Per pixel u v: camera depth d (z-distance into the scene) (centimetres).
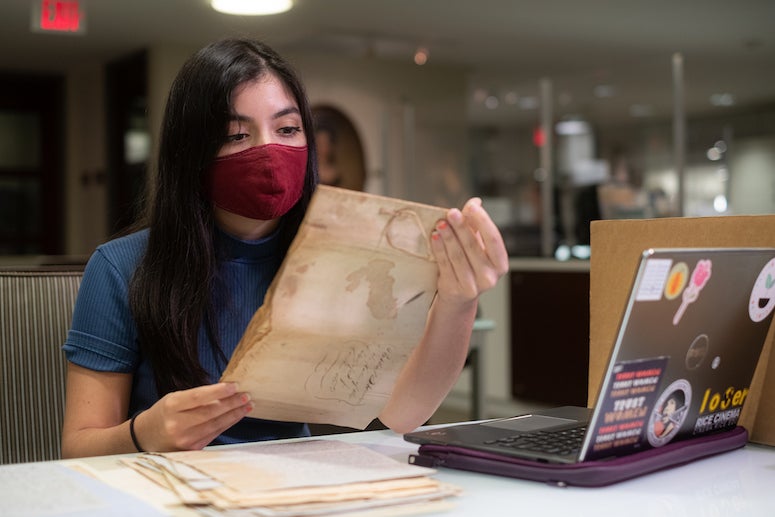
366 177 830
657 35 763
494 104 773
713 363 96
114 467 90
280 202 119
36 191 960
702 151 598
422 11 672
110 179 866
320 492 76
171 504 76
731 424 105
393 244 91
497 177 757
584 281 522
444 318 112
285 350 94
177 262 124
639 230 120
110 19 692
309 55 806
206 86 119
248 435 128
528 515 76
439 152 752
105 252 130
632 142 604
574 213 578
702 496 83
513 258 573
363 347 96
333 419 105
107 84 866
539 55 839
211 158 120
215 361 128
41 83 954
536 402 554
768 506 79
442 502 79
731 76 779
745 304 95
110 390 125
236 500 72
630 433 89
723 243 112
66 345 126
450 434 100
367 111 834
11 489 81
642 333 83
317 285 90
